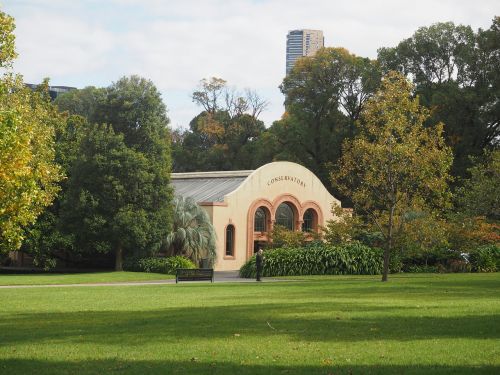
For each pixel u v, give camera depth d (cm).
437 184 3531
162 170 4859
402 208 3675
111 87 5303
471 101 6378
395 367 1108
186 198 5066
